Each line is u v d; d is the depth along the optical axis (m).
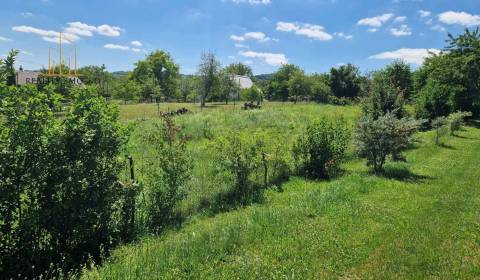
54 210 5.76
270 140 13.09
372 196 10.04
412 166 14.67
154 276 5.33
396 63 52.41
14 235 5.50
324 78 72.81
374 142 13.22
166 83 93.12
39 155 5.78
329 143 12.84
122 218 7.27
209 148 12.96
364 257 6.22
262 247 6.53
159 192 8.20
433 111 29.56
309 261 6.02
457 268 5.84
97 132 6.39
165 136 9.40
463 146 20.19
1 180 5.39
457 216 8.38
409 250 6.51
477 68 34.56
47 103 6.14
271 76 87.62
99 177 6.50
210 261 5.95
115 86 70.38
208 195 9.73
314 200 9.26
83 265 5.87
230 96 80.38
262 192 10.30
